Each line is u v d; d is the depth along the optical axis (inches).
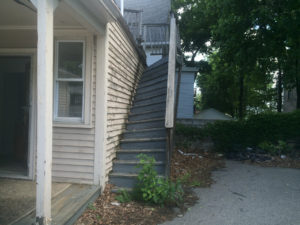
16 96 226.1
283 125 328.5
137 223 130.9
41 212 98.0
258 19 343.0
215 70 787.4
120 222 130.6
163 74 260.8
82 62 164.6
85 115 162.6
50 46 99.1
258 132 333.1
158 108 239.6
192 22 714.2
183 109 505.0
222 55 424.2
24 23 150.6
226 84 863.7
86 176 163.3
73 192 148.3
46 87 97.3
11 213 116.5
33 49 165.8
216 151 342.0
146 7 517.0
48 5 97.4
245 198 174.4
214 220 137.9
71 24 152.8
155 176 159.3
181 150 339.6
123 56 224.4
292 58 408.8
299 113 329.4
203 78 1050.7
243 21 360.5
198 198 172.4
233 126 338.6
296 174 247.1
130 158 197.0
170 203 157.8
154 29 443.5
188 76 506.6
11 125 226.4
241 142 335.6
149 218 137.4
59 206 128.0
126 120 239.0
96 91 162.6
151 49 396.2
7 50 167.3
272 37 363.6
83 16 127.0
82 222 125.3
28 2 116.6
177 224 132.2
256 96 905.5
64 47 166.4
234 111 993.5
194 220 137.4
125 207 148.6
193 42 783.7
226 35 388.8
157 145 200.8
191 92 505.0
